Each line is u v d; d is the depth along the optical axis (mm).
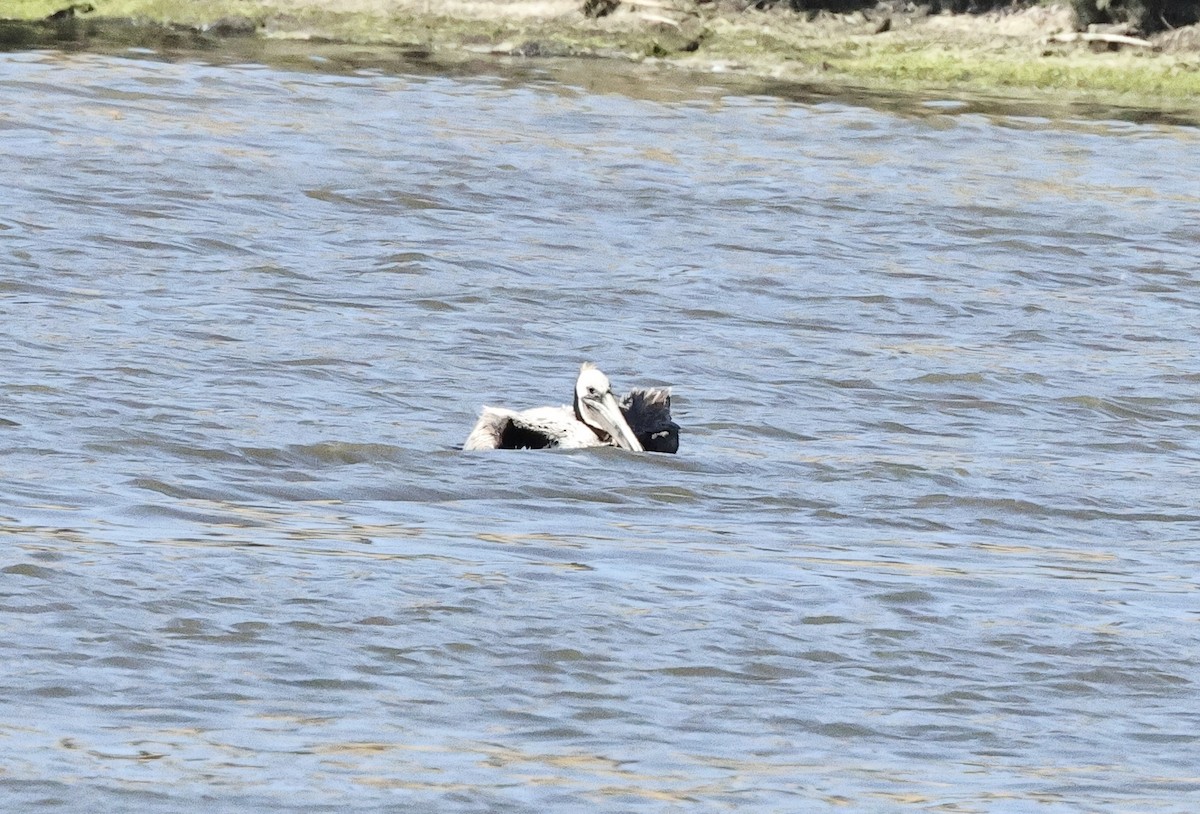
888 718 29141
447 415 51031
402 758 26422
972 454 49781
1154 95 142000
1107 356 64438
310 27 152250
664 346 62031
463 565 35844
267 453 44875
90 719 27234
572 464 45500
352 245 76625
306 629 31516
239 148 96750
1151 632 33844
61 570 33531
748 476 45719
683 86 133500
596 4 154625
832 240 84375
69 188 83000
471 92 123812
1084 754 27969
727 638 32312
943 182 100438
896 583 36250
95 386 50375
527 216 85500
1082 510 44031
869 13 157875
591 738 27625
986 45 151500
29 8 154500
